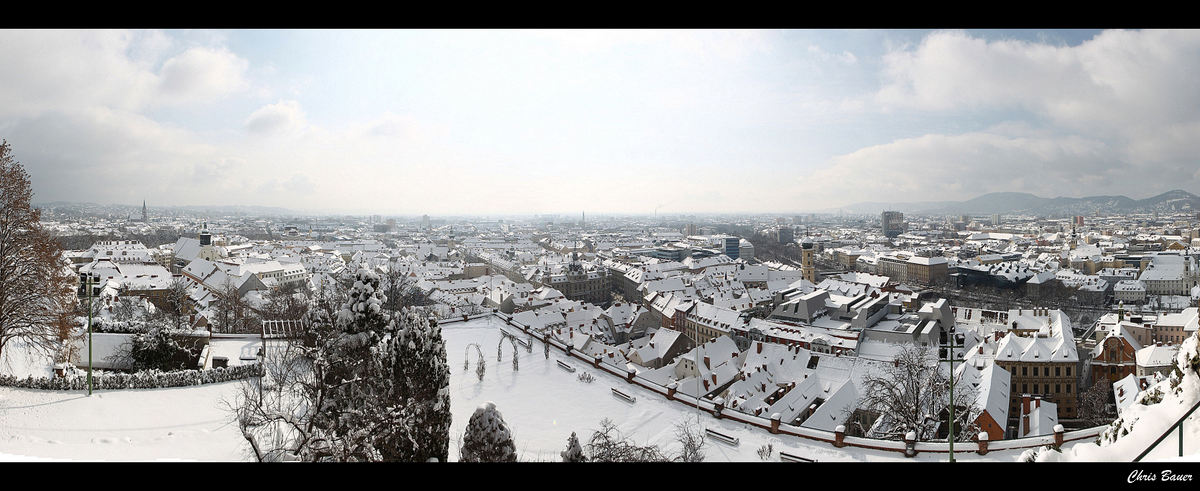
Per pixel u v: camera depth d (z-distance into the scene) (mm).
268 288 163125
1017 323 123750
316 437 35031
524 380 64125
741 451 45000
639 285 199750
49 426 41969
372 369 38656
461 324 92938
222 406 48531
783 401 75000
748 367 91125
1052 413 69312
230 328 107375
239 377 56531
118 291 129250
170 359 62219
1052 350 89500
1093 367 99938
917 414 55219
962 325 133750
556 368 68625
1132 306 171625
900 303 147000
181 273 195875
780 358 90812
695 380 82375
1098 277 198875
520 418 52875
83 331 61969
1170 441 21703
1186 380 23594
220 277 161375
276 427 38938
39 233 51562
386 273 131000
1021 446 43156
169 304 114688
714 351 96562
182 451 38031
